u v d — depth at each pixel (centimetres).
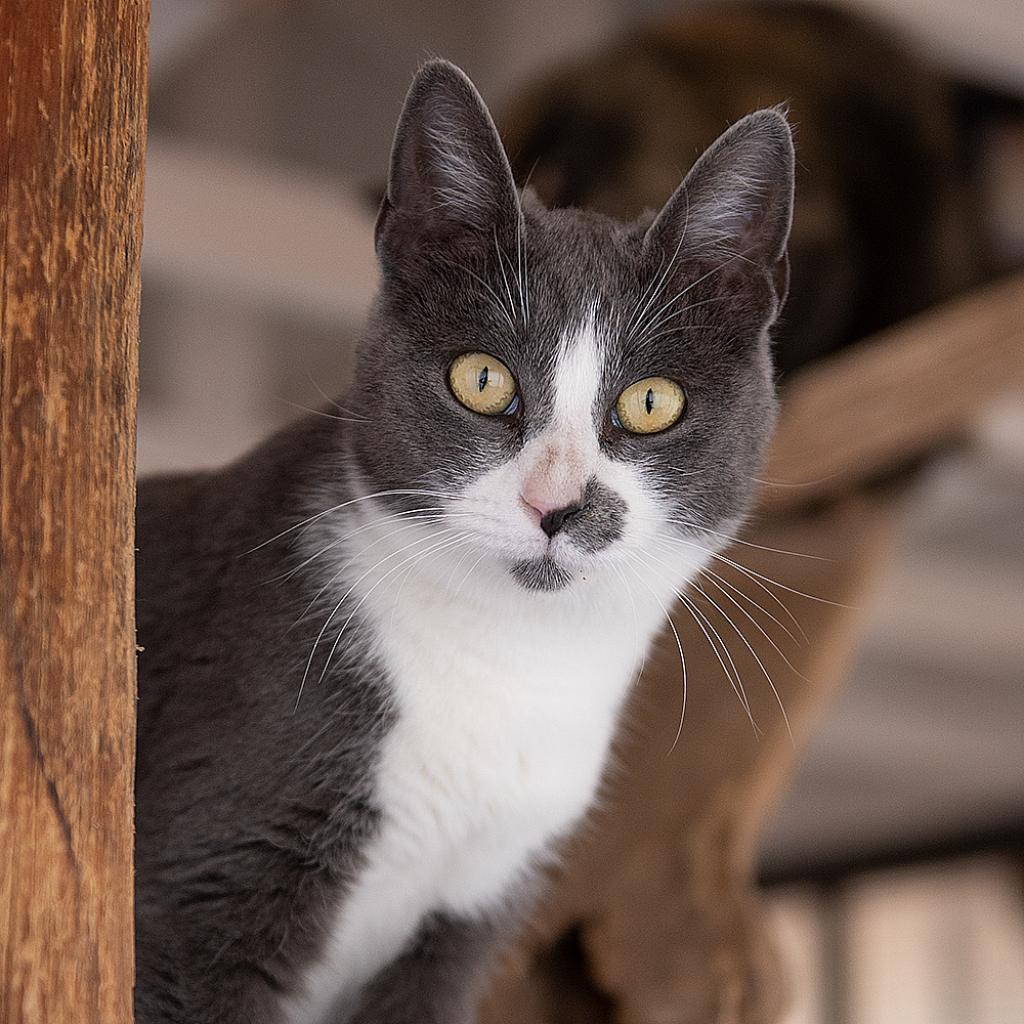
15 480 70
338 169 124
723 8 112
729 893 98
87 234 70
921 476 112
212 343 140
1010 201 117
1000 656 187
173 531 86
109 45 71
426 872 84
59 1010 69
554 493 81
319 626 82
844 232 111
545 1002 98
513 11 110
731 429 84
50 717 70
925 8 111
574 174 109
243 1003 81
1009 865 217
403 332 83
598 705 85
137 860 81
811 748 213
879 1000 224
